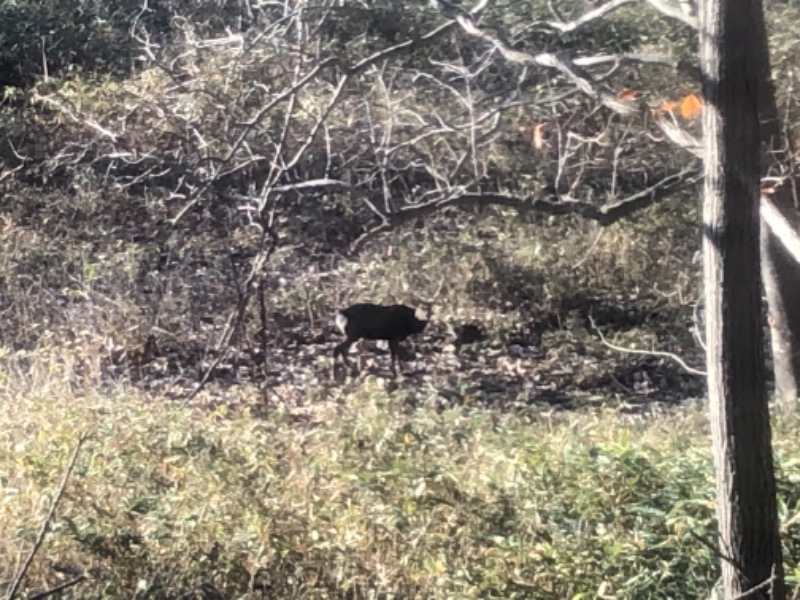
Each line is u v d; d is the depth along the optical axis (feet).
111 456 23.16
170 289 41.24
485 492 21.58
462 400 35.09
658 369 39.99
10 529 19.21
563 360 40.68
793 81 39.81
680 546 18.17
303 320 42.09
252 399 33.73
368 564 18.90
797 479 20.88
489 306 44.37
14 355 34.35
